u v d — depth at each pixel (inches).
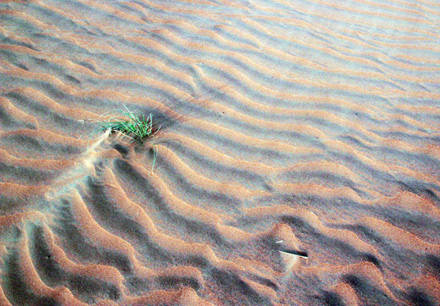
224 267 76.0
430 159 98.4
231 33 139.6
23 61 120.0
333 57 133.3
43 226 79.4
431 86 124.1
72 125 101.0
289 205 87.4
